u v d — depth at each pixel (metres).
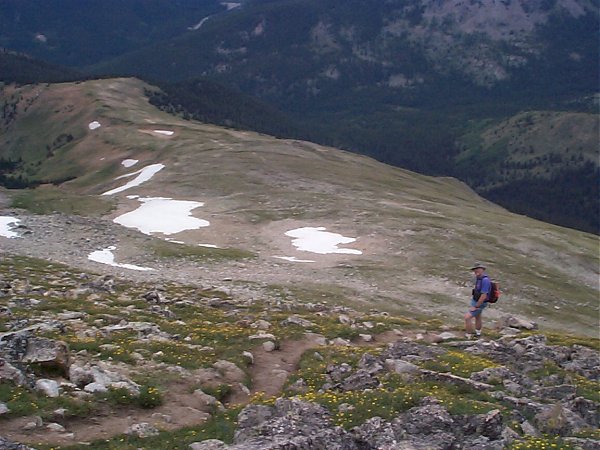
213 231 78.69
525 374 23.53
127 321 27.12
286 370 23.61
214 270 56.38
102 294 34.00
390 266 65.56
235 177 115.31
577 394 20.47
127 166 155.88
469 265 69.12
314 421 16.34
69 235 61.91
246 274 56.16
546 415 17.64
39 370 18.47
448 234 80.44
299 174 122.00
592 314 61.22
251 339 26.11
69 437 15.52
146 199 100.69
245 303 37.16
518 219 111.12
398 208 95.06
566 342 32.66
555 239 86.62
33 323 24.61
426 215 91.19
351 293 53.62
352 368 22.58
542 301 62.72
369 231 79.19
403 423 16.36
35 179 199.00
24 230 61.25
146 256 58.47
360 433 15.81
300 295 49.44
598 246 89.50
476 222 91.00
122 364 20.58
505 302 60.53
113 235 63.69
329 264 64.56
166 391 19.27
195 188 107.88
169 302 34.09
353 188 114.88
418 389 18.89
